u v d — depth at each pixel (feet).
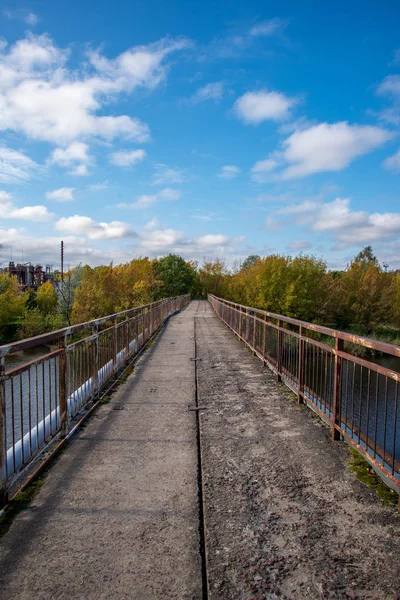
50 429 12.72
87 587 6.83
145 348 37.47
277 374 23.30
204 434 14.52
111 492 10.26
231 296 184.96
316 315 134.21
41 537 8.29
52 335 12.53
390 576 7.10
